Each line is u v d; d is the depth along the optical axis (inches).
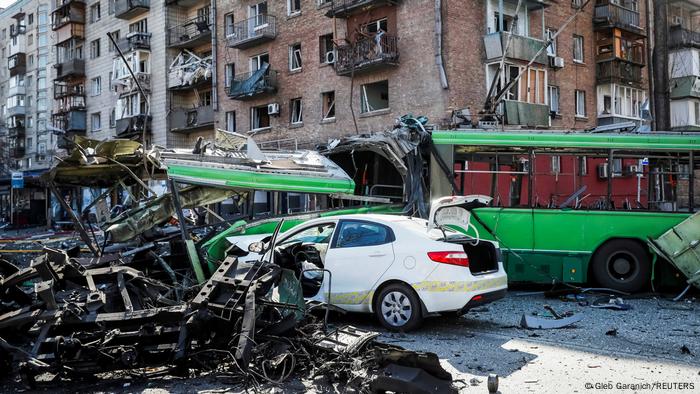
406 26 976.9
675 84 1280.8
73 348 213.0
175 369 226.1
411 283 297.7
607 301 405.1
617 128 481.4
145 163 394.0
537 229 444.1
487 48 956.0
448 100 916.6
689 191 436.1
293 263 324.2
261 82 1189.7
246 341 213.2
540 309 378.6
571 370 237.6
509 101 930.7
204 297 224.2
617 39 1192.2
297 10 1191.6
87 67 1836.9
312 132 1138.0
